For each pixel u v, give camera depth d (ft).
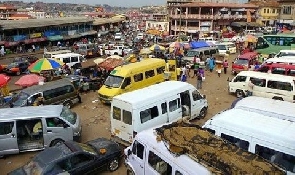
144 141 31.30
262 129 31.58
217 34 216.54
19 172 32.40
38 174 31.17
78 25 204.64
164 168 27.94
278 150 29.30
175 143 28.37
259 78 64.75
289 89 60.08
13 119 41.55
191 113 51.93
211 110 61.52
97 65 87.20
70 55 105.40
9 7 350.02
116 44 157.69
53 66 75.66
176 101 48.06
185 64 103.30
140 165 31.99
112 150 38.81
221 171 23.94
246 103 42.91
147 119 42.93
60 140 43.60
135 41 178.60
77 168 33.91
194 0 296.10
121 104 42.75
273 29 221.87
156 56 110.83
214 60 104.94
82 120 57.21
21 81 64.90
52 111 44.39
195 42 124.98
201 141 29.30
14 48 158.51
